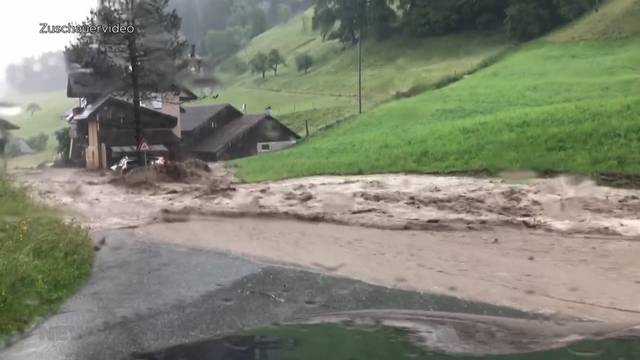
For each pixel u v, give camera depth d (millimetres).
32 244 10562
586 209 15133
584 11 63906
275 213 16141
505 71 47000
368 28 87875
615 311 7988
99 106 43156
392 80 67812
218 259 11531
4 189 17500
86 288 9688
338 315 8156
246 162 36156
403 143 28906
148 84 37125
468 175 21953
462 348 6742
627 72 41156
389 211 15758
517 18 67562
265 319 8078
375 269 10453
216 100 76938
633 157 19672
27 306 8414
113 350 7121
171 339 7430
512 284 9289
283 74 87000
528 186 18812
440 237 12602
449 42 77500
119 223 15586
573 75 42469
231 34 99875
